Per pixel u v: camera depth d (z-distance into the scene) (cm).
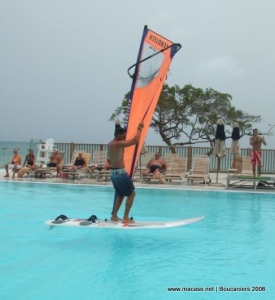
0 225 898
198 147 2133
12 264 621
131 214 1048
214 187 1598
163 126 2902
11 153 2178
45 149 2020
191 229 884
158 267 616
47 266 611
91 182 1691
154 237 803
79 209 1116
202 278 570
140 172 1814
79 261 640
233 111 2916
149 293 511
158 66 854
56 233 821
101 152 1927
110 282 548
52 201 1258
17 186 1590
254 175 1581
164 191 1498
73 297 492
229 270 608
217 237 815
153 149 2166
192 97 2841
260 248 736
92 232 830
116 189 818
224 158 2212
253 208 1176
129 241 767
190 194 1441
